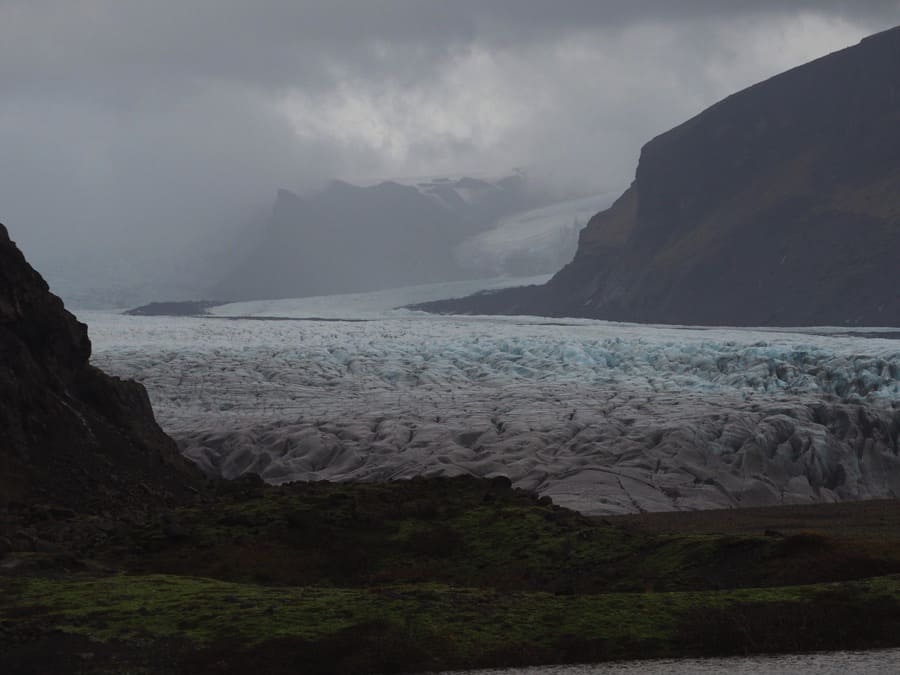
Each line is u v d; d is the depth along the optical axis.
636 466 98.75
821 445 105.19
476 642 30.66
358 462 102.88
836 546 36.81
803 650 30.77
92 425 57.31
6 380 53.44
